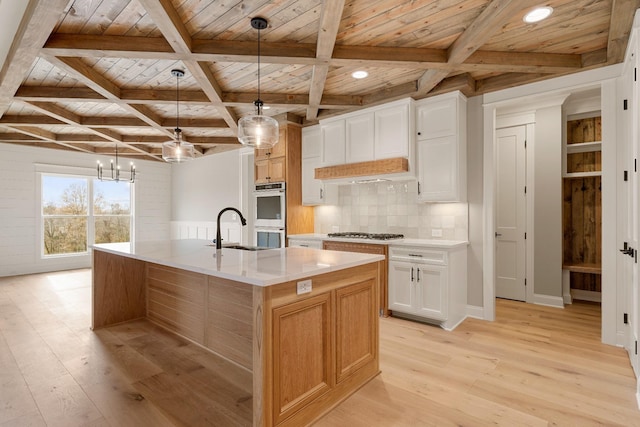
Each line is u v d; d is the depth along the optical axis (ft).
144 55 8.49
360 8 7.34
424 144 12.19
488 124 11.67
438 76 10.20
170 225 26.48
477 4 7.22
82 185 22.29
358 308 7.30
